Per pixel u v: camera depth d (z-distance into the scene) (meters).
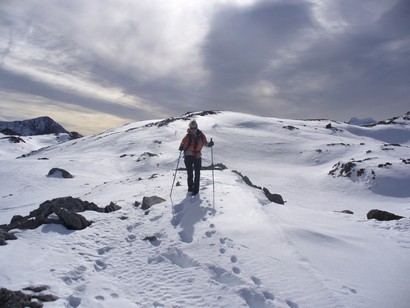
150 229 8.36
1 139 194.12
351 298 4.92
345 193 48.16
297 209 11.38
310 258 6.32
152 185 16.20
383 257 6.90
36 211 10.45
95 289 5.30
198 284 5.43
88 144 97.81
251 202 10.21
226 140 86.12
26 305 4.55
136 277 5.90
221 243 7.01
